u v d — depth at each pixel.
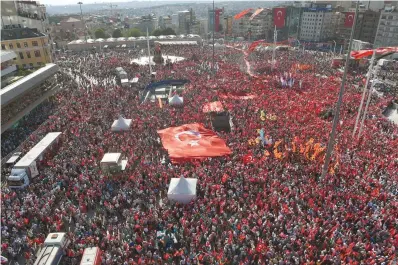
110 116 59.44
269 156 44.53
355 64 106.75
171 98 65.38
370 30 180.25
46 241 28.80
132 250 30.25
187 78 85.88
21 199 37.00
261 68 102.50
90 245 30.25
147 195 37.47
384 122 57.19
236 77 86.00
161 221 33.03
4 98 52.38
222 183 38.72
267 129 51.88
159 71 94.81
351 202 34.06
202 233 31.31
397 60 109.94
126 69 98.25
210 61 109.94
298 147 45.88
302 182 38.53
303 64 105.19
